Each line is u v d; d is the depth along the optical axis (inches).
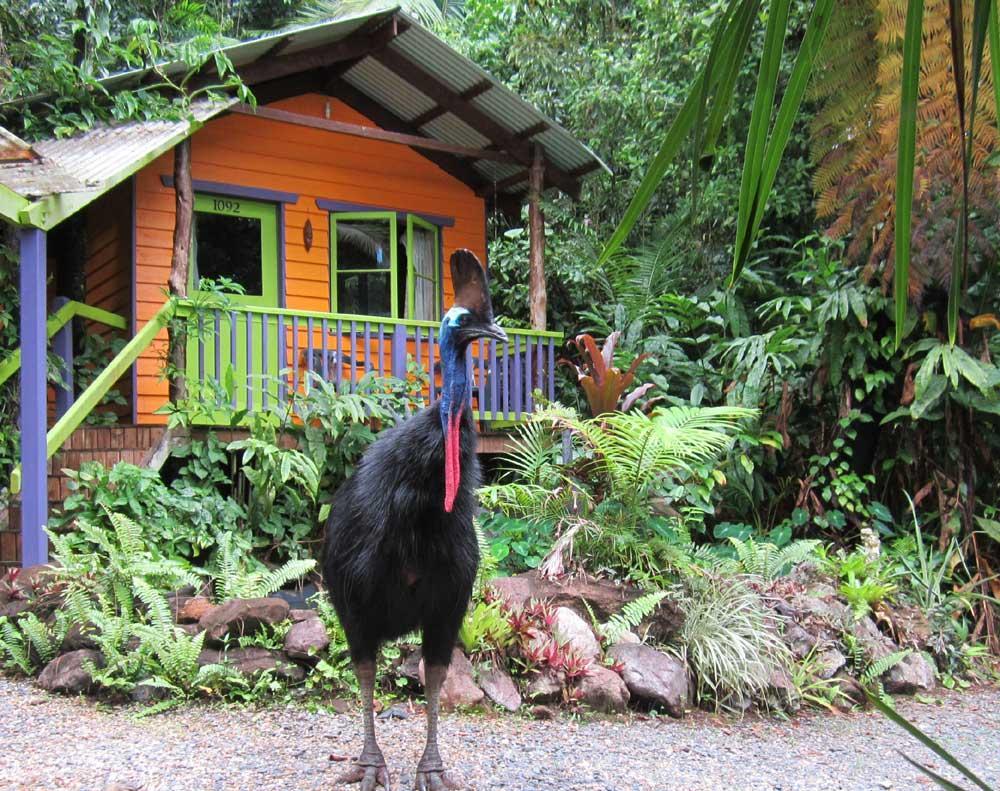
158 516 268.1
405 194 427.5
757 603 232.1
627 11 565.9
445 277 439.2
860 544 321.4
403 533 131.5
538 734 175.9
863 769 169.6
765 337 344.2
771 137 36.3
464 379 131.8
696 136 36.4
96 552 237.8
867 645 240.2
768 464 351.6
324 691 189.8
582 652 202.1
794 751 179.8
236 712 179.6
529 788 145.1
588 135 514.6
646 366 404.5
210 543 266.2
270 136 392.5
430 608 137.6
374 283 414.9
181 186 319.0
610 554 235.8
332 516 145.2
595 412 285.9
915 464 326.6
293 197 395.9
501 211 468.8
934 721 212.4
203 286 323.3
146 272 361.1
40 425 246.2
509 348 401.4
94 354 344.5
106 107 333.4
